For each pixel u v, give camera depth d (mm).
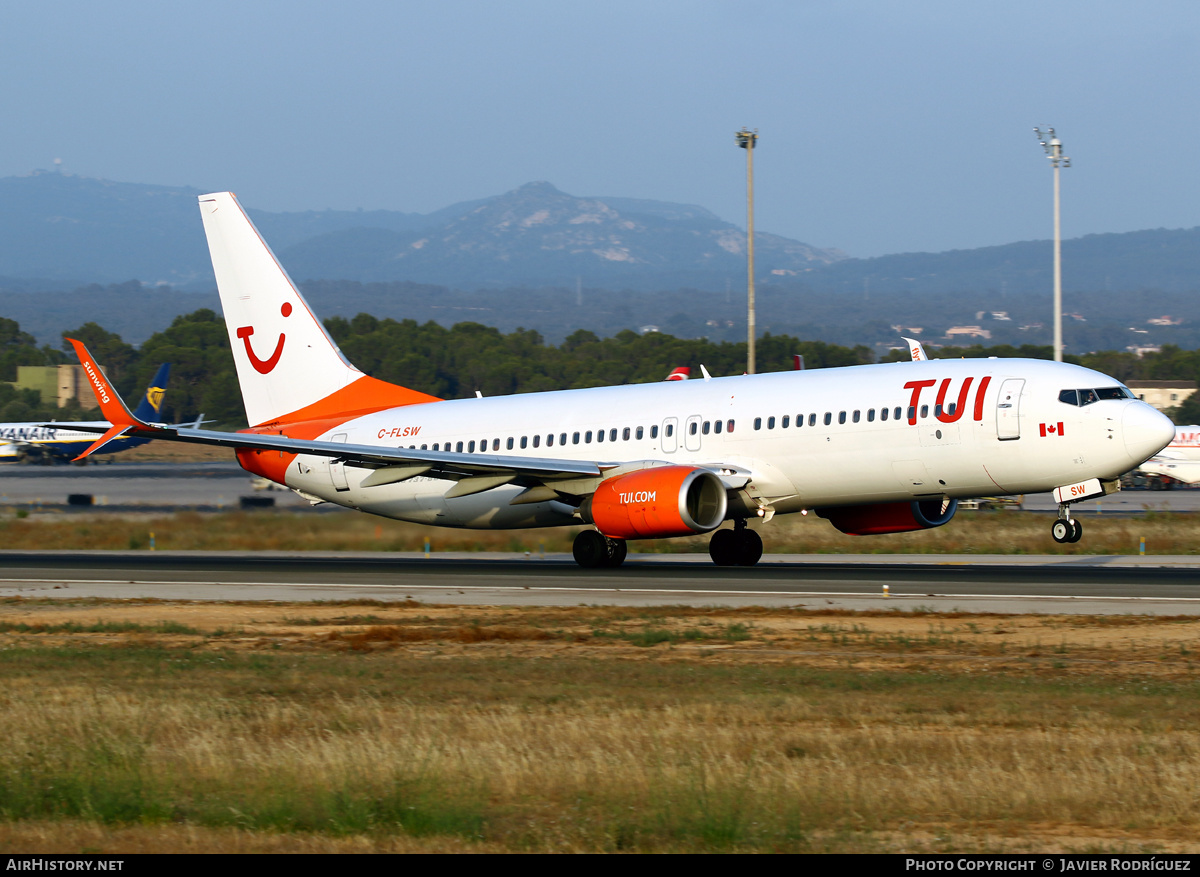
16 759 53094
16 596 120625
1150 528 192875
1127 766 48688
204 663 79938
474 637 89938
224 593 120438
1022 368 126312
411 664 78875
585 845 41156
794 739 55375
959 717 60156
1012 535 180375
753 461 136250
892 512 141000
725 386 142500
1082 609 97188
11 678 75500
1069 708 61844
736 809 42969
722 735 55781
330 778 48188
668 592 115500
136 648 87750
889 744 54156
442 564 152125
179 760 52438
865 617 95812
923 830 42812
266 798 46531
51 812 46312
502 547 178750
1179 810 44188
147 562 159875
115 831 43781
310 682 72562
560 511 148375
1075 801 45281
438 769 48969
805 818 44062
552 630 92000
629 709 62375
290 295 166000
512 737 55625
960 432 125625
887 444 128750
